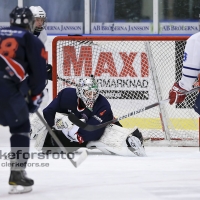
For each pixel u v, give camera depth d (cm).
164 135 1978
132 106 2038
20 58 1102
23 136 1119
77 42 2011
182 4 2342
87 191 1167
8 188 1195
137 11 2364
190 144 1934
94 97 1661
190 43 1303
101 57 2022
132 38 1931
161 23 2359
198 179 1298
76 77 2020
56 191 1166
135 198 1098
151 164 1514
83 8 2389
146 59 2019
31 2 2403
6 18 2422
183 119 1989
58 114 1712
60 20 2403
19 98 1100
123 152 1664
